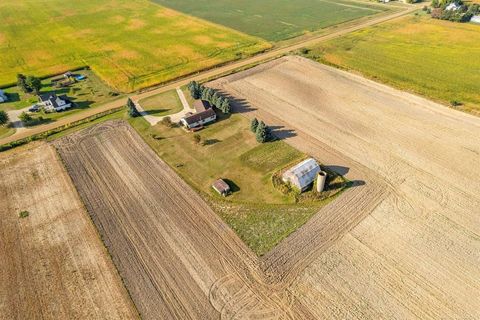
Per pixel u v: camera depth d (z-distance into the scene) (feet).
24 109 243.60
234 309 121.39
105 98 254.88
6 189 175.22
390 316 116.98
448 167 178.19
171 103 244.63
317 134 205.87
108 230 151.43
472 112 220.43
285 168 180.55
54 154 198.08
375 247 139.23
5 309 124.26
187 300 124.57
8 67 307.17
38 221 156.97
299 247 140.67
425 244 139.85
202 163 187.62
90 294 127.44
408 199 160.25
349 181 170.91
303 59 303.07
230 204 161.79
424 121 214.69
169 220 154.92
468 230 145.18
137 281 131.23
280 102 239.30
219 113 229.86
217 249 141.69
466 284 125.59
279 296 124.57
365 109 228.63
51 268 136.77
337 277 129.29
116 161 191.42
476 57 297.33
